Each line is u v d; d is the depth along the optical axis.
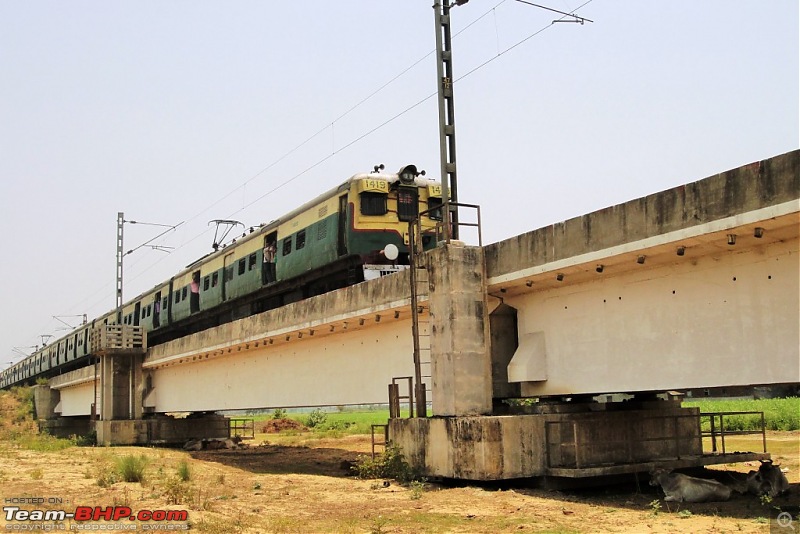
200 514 12.59
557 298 15.21
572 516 12.04
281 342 24.22
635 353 13.42
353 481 17.69
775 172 10.50
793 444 26.06
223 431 39.41
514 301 16.30
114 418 38.19
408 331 18.17
